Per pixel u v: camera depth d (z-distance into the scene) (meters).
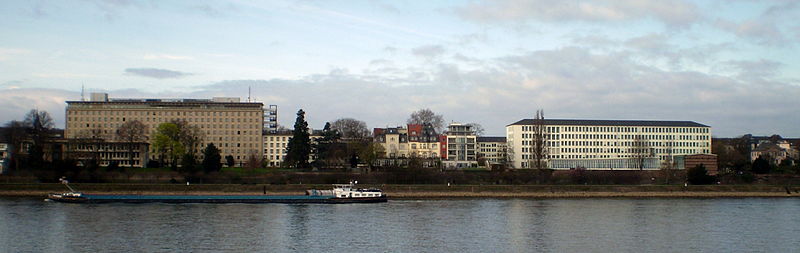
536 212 168.62
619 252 116.69
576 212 169.25
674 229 141.62
